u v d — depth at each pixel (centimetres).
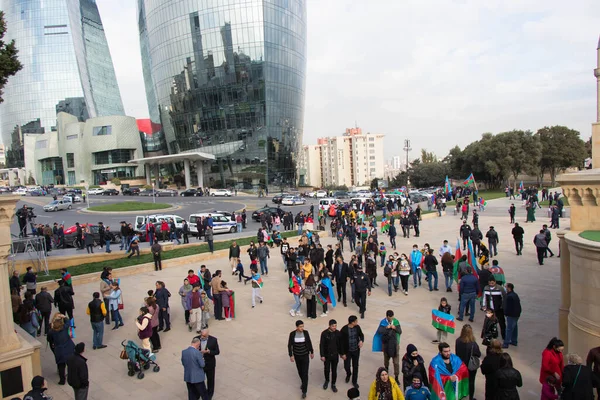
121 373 938
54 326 896
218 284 1259
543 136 7706
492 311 902
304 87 9838
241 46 8350
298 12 9225
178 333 1181
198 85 8612
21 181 11550
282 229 3353
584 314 754
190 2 8438
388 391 612
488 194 6556
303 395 785
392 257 1464
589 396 599
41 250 2053
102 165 9606
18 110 12469
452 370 669
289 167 9325
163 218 2866
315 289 1249
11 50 1289
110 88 14738
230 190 8150
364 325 1156
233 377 884
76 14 13050
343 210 3247
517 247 2011
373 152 15300
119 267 1942
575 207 871
